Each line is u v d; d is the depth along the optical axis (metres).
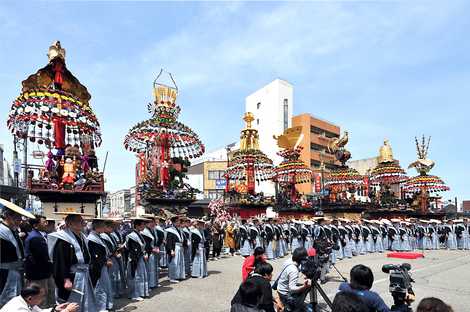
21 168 20.08
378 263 16.08
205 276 12.83
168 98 21.41
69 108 14.20
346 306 3.13
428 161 36.19
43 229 8.23
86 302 6.89
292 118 64.38
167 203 20.95
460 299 9.70
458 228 23.09
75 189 14.44
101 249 7.89
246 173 30.52
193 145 22.59
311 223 18.11
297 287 5.96
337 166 33.84
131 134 21.09
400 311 4.58
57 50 14.65
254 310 4.21
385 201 35.00
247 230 18.16
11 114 14.17
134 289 9.56
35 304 4.60
